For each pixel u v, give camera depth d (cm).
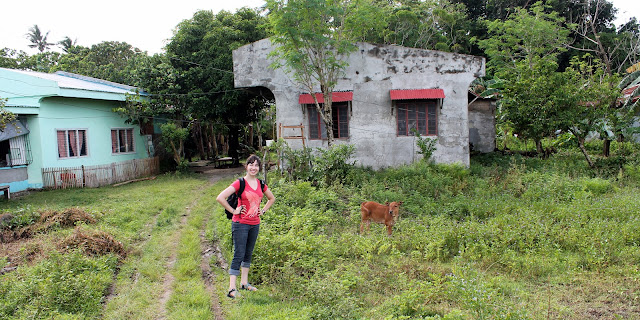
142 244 792
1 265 659
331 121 1397
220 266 671
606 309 473
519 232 699
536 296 511
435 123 1483
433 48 2814
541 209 901
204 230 910
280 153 1329
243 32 1881
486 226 730
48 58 2984
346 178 1259
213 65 1823
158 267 670
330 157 1267
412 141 1484
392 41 2547
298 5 1245
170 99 1861
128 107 1706
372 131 1485
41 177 1379
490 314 414
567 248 682
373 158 1488
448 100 1471
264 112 2769
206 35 1853
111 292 574
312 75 1405
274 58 1481
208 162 2297
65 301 502
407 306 479
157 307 527
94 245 702
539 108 1530
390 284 560
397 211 786
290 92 1492
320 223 861
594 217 821
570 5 3078
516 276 580
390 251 699
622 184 1222
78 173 1434
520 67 1672
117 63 2878
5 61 2692
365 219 820
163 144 1848
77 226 815
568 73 1565
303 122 1497
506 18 3002
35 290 522
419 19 2720
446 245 698
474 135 2023
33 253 715
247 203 510
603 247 633
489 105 2014
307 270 600
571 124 1483
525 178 1230
